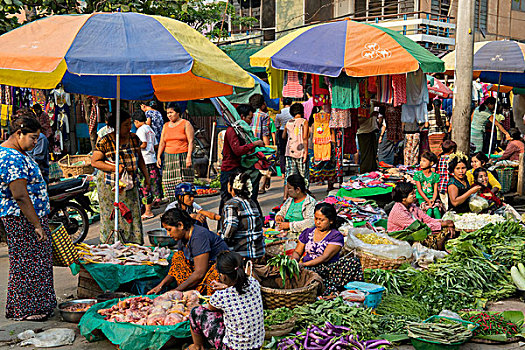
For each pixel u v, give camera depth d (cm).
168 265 530
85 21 521
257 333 387
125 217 628
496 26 2209
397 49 741
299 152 914
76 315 472
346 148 1002
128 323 415
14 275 480
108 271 513
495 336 452
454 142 808
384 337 440
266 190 1182
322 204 536
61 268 668
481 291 561
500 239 688
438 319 470
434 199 782
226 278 382
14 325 473
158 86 754
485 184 835
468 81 869
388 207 799
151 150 977
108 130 765
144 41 513
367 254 577
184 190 564
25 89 1257
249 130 716
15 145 473
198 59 516
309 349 410
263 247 545
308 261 538
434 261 625
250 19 2055
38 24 524
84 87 732
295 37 782
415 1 1975
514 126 1521
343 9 2120
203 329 400
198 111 1387
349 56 734
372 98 884
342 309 456
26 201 461
